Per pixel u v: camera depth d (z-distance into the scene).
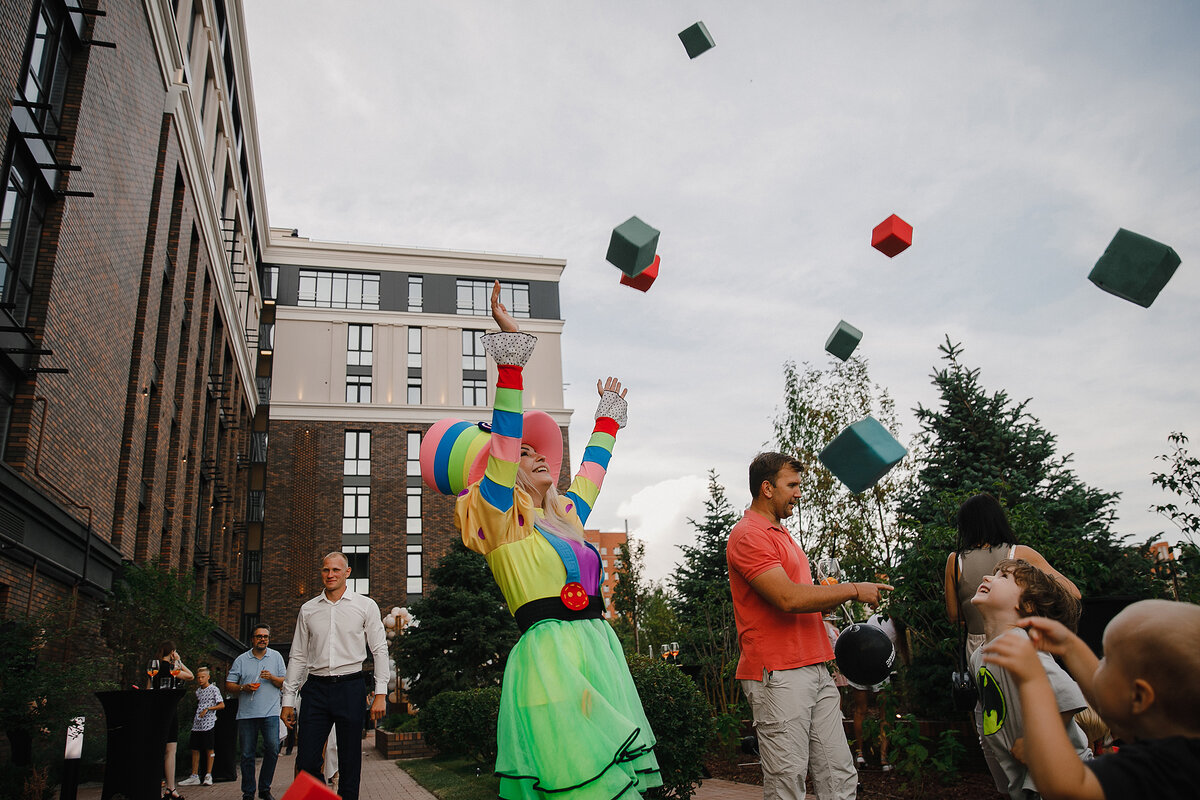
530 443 3.60
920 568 8.19
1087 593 7.87
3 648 7.53
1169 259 2.75
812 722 3.80
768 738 3.77
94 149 13.94
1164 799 1.56
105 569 14.53
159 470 19.61
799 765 3.68
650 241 3.52
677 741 6.22
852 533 14.81
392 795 9.60
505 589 3.13
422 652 23.58
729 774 8.98
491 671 23.52
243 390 36.22
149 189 17.42
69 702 7.71
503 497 3.09
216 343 29.17
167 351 20.03
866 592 3.76
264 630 8.99
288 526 41.88
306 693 5.88
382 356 45.94
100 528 14.65
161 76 18.28
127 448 16.59
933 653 8.39
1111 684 1.76
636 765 2.89
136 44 16.31
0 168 10.88
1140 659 1.69
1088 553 8.25
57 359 12.38
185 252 21.70
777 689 3.74
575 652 2.92
